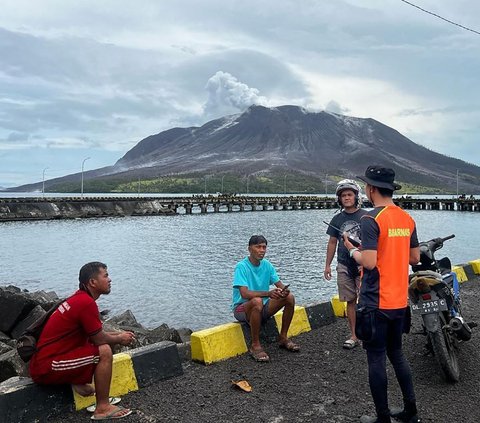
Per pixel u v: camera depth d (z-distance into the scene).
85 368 4.39
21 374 6.89
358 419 4.44
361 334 4.16
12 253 31.70
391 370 5.66
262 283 6.27
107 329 8.63
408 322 4.38
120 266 26.30
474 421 4.37
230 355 6.06
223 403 4.77
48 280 22.84
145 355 5.22
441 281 5.11
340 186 6.46
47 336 4.39
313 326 7.27
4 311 10.94
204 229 49.66
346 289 6.39
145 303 17.66
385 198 4.32
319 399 4.87
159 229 49.69
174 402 4.78
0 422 4.16
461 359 5.93
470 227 52.56
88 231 47.19
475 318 7.71
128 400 4.81
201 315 15.99
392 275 4.12
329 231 6.66
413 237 4.43
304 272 23.45
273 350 6.30
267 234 43.75
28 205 60.72
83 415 4.51
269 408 4.67
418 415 4.48
